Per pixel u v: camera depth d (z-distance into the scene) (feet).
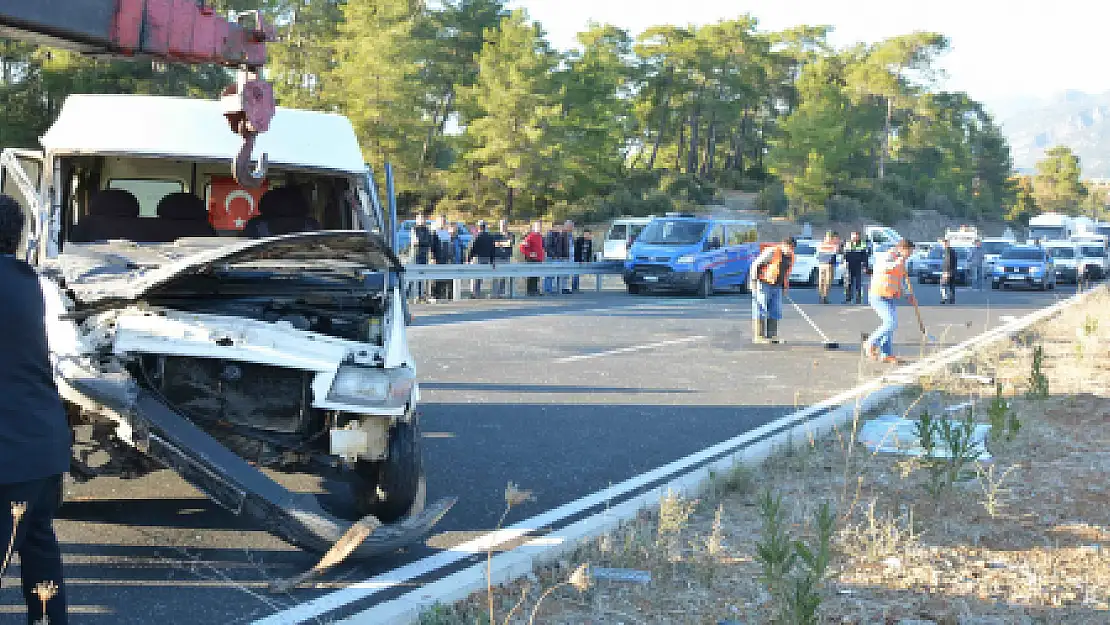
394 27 217.97
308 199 21.81
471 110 254.47
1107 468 23.88
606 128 270.05
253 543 17.29
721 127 418.92
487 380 35.91
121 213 20.21
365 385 16.46
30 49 165.99
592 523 18.48
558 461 24.08
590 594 15.26
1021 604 15.24
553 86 250.78
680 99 372.38
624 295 87.04
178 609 14.17
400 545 15.71
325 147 21.40
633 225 117.19
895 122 456.86
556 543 17.06
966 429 21.80
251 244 14.79
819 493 21.57
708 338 52.26
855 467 23.85
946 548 17.94
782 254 49.90
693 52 359.66
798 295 96.73
